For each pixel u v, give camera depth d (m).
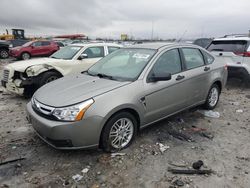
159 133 4.44
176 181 3.07
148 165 3.44
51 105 3.41
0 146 3.95
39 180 3.10
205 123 4.99
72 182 3.07
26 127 4.71
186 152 3.81
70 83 4.07
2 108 5.90
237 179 3.15
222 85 5.84
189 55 4.94
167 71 4.36
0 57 21.47
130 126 3.84
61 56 7.87
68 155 3.65
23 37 35.75
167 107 4.34
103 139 3.53
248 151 3.88
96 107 3.37
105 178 3.15
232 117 5.39
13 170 3.31
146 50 4.52
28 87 6.59
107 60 4.87
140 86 3.87
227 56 8.10
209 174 3.25
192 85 4.78
